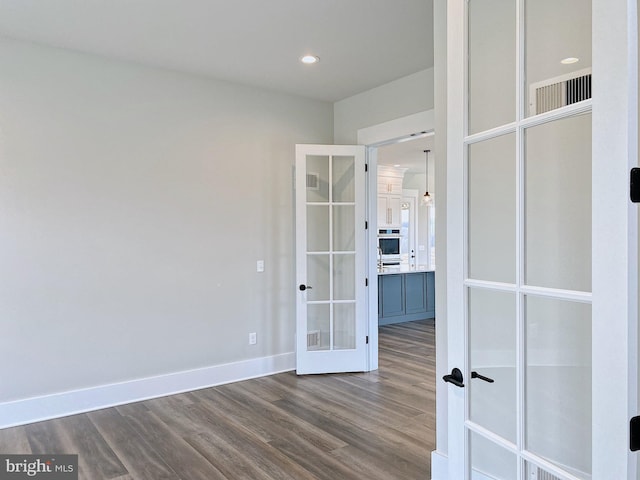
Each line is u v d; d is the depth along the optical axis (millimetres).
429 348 5863
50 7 2986
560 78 1393
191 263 4262
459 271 1672
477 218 1637
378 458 2893
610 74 1065
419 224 10609
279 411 3682
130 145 3943
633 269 1038
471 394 1649
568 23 1371
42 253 3557
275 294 4781
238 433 3264
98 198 3793
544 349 1453
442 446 2531
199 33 3400
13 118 3445
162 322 4105
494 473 1570
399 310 7625
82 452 2988
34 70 3527
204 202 4332
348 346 4824
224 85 4441
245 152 4582
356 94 4879
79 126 3709
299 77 4344
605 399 1091
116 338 3877
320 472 2719
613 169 1065
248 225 4598
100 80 3805
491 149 1600
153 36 3441
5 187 3418
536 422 1452
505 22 1589
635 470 1048
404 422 3461
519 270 1474
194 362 4273
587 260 1329
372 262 4871
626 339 1044
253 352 4641
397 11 3078
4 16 3102
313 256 4793
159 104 4086
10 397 3432
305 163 4648
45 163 3568
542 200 1443
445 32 2469
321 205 4719
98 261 3795
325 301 4727
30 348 3508
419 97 4234
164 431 3303
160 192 4090
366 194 4805
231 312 4496
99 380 3797
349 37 3486
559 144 1396
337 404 3838
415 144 6918
